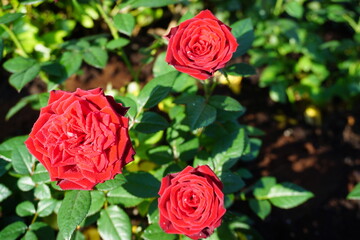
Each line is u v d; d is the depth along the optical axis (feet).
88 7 2.31
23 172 1.58
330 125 2.83
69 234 1.39
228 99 1.68
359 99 2.94
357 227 2.38
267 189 1.82
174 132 1.79
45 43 2.19
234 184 1.59
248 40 1.69
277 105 2.89
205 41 1.43
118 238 1.58
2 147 1.63
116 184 1.44
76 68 1.82
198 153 1.67
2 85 2.69
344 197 2.48
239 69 1.65
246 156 1.98
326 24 3.25
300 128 2.79
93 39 2.05
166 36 1.51
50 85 1.80
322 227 2.37
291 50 2.80
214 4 2.95
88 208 1.43
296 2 2.56
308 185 2.47
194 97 1.70
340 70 2.85
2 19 1.63
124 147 1.30
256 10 2.85
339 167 2.60
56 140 1.31
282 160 2.57
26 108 2.60
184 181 1.34
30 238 1.60
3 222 1.77
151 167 2.00
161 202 1.34
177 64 1.44
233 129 1.89
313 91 2.76
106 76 2.73
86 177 1.31
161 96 1.64
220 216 1.32
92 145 1.28
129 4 1.76
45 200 1.68
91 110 1.30
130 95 1.89
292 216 2.40
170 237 1.55
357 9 2.91
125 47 2.91
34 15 2.25
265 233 2.33
